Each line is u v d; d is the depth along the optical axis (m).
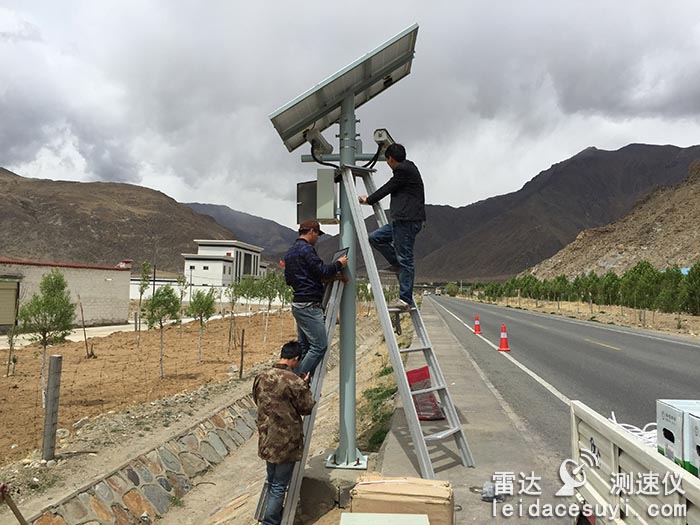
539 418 7.62
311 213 5.22
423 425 7.02
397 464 5.40
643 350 16.23
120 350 17.97
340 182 5.43
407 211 4.94
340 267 4.84
